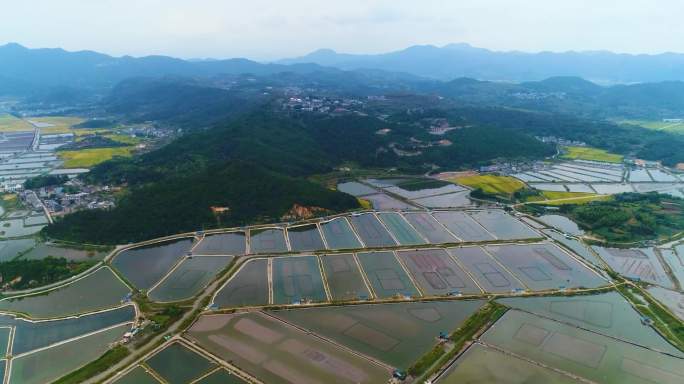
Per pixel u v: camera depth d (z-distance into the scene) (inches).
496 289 6013.8
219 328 5064.0
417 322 5196.9
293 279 6259.8
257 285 6082.7
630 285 6156.5
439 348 4650.6
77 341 4881.9
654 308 5531.5
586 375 4345.5
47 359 4571.9
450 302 5659.5
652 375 4360.2
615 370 4421.8
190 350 4672.7
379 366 4414.4
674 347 4788.4
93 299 5772.6
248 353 4621.1
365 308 5497.1
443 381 4207.7
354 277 6328.7
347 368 4384.8
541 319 5285.4
